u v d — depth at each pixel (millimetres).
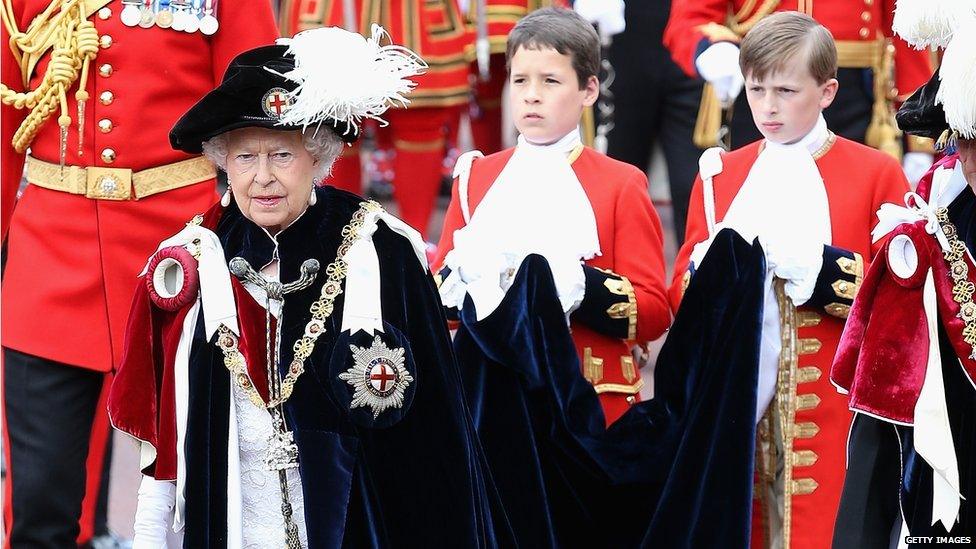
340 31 13945
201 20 18875
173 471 14148
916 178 25375
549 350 17719
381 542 14055
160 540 14383
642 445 17750
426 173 32656
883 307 14977
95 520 21156
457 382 14453
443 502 14102
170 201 18938
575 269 17812
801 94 18219
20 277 18938
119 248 18781
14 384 18703
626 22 29891
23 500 18438
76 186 18750
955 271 14609
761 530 18609
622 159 30547
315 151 14172
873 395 14805
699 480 17422
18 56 19000
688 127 29875
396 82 13961
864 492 15211
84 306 18703
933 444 14469
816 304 17703
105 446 20422
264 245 14305
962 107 13727
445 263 18484
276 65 13711
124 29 18719
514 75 18547
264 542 14031
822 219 18281
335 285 14195
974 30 13766
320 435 13969
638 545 18016
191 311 14281
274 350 14109
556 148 18594
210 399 14023
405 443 14133
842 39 23688
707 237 18828
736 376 17391
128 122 18703
